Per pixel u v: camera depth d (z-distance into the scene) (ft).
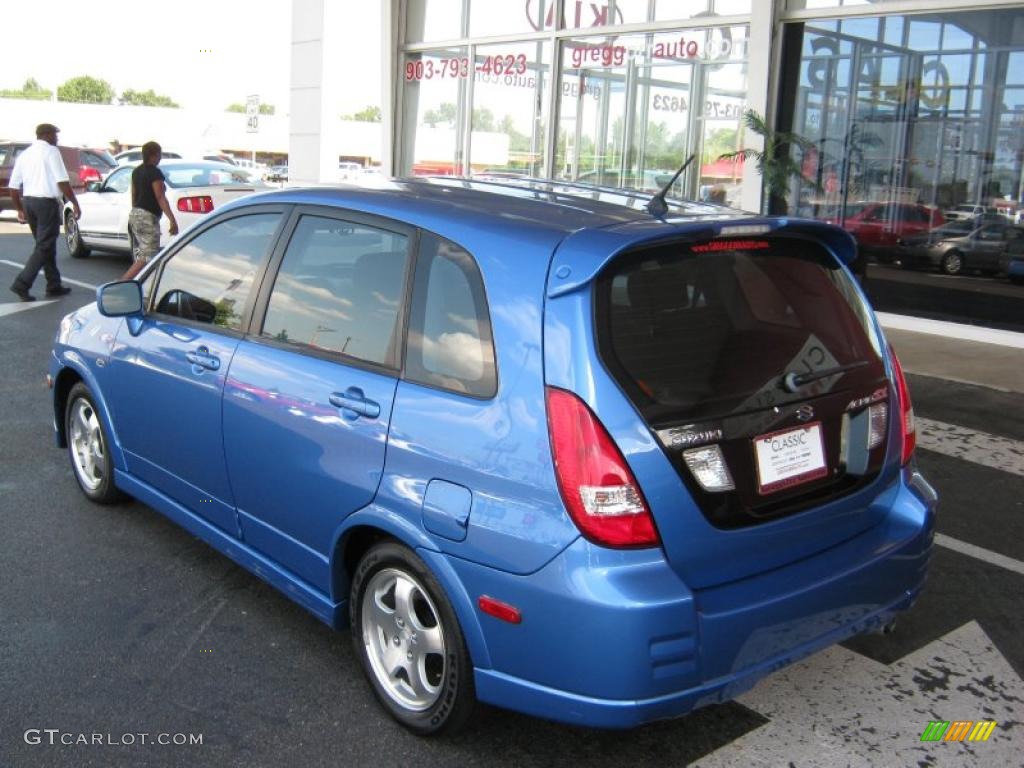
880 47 34.81
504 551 8.94
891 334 34.58
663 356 9.12
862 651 12.49
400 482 9.91
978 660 12.31
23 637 12.28
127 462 15.26
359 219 11.35
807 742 10.47
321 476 10.88
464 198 11.13
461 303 9.87
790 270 10.55
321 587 11.37
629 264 9.30
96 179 72.64
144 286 14.80
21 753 10.00
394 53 51.85
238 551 12.78
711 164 40.16
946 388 26.61
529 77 46.37
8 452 19.22
